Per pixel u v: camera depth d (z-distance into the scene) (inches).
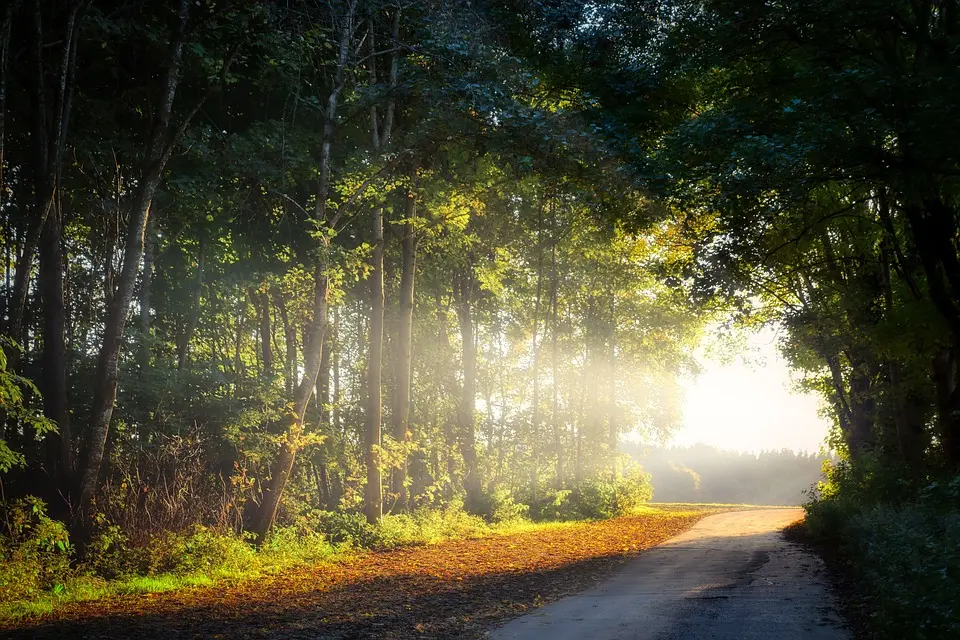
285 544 698.8
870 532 463.2
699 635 327.0
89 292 879.1
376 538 808.3
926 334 635.5
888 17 553.3
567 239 1283.2
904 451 761.0
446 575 578.9
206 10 729.0
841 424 1033.5
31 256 590.9
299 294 860.6
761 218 599.8
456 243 989.8
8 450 529.7
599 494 1390.3
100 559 550.9
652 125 729.0
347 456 972.6
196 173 809.5
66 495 595.2
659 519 1339.8
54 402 608.7
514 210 1144.8
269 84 847.7
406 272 973.2
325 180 770.8
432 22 741.3
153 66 782.5
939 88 495.5
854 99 535.8
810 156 526.9
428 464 1056.8
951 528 313.6
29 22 607.5
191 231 903.1
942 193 557.9
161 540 581.3
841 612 369.7
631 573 582.6
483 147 752.3
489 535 949.2
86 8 637.3
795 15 569.0
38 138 591.5
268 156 843.4
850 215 706.8
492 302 1373.0
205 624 383.2
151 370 762.2
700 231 697.6
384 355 1177.4
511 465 1407.5
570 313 1595.7
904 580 310.8
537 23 749.9
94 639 345.4
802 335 882.1
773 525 1093.1
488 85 704.4
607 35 710.5
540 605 434.9
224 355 1091.9
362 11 794.8
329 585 528.1
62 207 831.1
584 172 700.7
